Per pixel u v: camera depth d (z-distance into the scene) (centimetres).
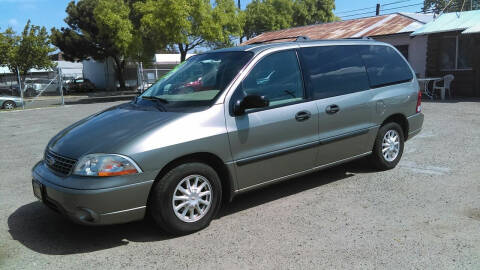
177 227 368
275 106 425
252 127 404
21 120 1462
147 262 331
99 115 434
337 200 458
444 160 612
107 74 4116
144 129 361
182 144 360
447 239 353
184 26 2256
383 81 539
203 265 323
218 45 2639
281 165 434
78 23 3503
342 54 502
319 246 348
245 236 373
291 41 476
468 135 784
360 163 606
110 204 335
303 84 454
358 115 501
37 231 400
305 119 445
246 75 417
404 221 394
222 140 385
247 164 406
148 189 349
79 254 349
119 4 2388
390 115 542
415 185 500
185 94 426
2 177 618
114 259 338
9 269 325
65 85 3816
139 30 2419
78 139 372
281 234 375
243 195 489
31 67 3222
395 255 329
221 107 392
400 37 1712
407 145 726
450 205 431
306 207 440
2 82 3262
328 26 2289
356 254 332
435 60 1595
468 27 1356
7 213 452
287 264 320
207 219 387
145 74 2794
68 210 339
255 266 319
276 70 439
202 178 379
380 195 469
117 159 338
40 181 366
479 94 1479
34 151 827
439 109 1175
